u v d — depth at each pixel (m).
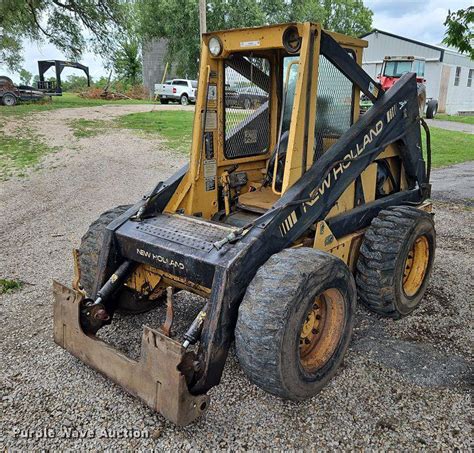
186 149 13.58
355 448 2.83
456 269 5.46
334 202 3.71
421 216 4.21
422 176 5.16
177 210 3.90
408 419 3.05
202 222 3.54
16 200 8.67
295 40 3.30
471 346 3.88
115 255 3.62
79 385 3.33
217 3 29.72
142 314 4.30
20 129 14.98
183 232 3.40
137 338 3.93
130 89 34.72
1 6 19.52
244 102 4.15
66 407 3.12
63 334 3.43
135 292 3.97
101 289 3.57
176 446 2.82
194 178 3.91
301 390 3.03
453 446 2.84
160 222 3.61
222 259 2.97
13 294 4.81
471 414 3.10
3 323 4.19
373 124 4.05
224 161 4.11
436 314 4.42
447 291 4.89
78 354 3.34
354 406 3.17
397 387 3.36
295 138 3.37
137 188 9.67
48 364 3.56
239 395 3.26
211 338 2.85
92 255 3.75
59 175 10.45
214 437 2.89
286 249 3.18
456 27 7.39
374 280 3.98
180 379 2.66
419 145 4.93
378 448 2.83
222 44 3.62
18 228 7.14
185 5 30.23
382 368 3.57
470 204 8.48
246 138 4.25
